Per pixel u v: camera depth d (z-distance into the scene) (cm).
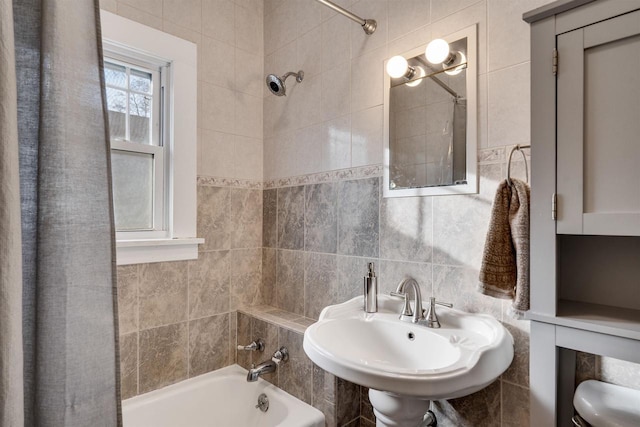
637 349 73
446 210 135
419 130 144
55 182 38
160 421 162
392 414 114
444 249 136
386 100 155
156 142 180
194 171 186
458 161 132
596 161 78
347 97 172
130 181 172
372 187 160
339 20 176
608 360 100
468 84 129
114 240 41
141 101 176
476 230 127
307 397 161
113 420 41
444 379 88
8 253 30
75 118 39
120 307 160
